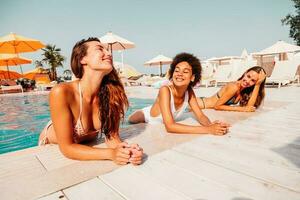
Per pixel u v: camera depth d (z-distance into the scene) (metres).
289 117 3.35
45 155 2.02
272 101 5.19
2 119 6.38
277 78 9.83
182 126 2.59
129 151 1.68
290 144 2.09
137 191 1.33
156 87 13.38
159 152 1.98
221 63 21.80
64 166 1.74
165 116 2.69
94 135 2.41
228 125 2.55
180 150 2.01
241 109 3.96
